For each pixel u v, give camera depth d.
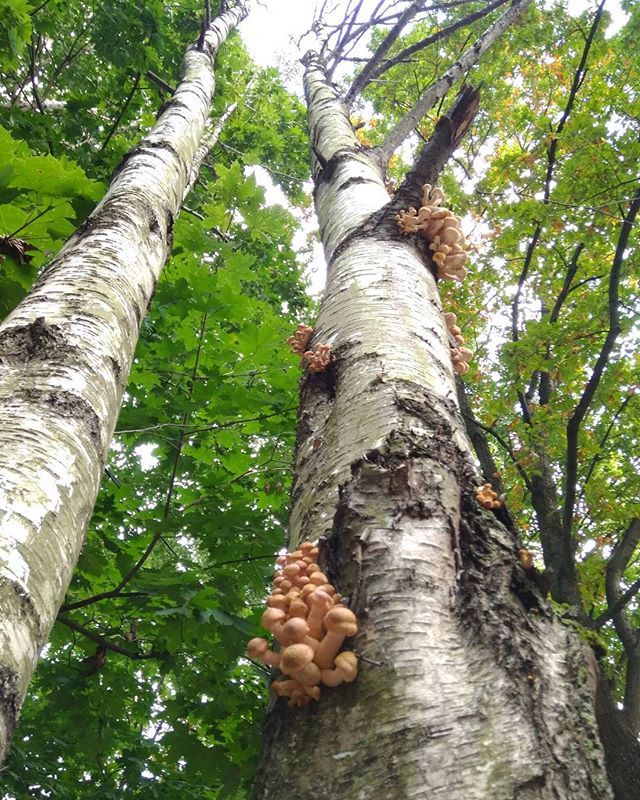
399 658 1.48
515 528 1.94
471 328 9.55
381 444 2.03
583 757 1.34
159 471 5.73
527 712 1.38
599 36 8.46
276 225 6.98
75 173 3.68
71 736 5.42
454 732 1.33
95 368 2.38
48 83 8.78
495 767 1.26
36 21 7.93
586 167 6.88
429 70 12.07
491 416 8.18
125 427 4.65
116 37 8.53
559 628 1.67
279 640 1.61
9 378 2.17
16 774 5.32
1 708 1.35
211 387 4.73
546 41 9.79
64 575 1.73
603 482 7.39
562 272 9.31
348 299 2.91
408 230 3.42
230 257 5.84
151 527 4.42
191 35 10.72
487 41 7.08
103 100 9.89
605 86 7.21
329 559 1.78
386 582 1.63
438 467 1.95
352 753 1.36
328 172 5.04
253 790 1.48
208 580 4.59
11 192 3.61
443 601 1.62
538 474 7.59
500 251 7.98
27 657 1.47
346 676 1.48
